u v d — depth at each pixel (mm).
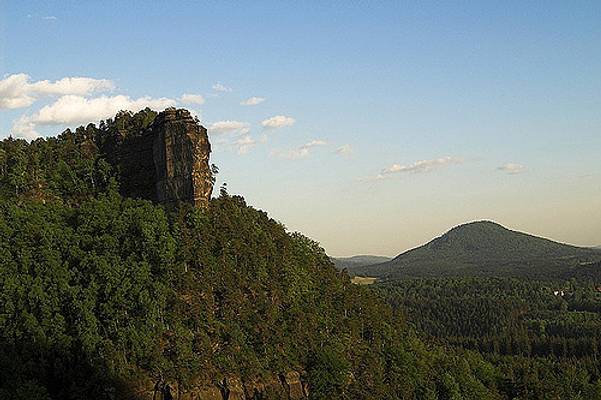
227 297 109750
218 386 97875
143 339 98062
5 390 88312
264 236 128875
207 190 129875
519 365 195875
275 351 107938
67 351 97062
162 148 132625
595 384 178000
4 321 100188
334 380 109500
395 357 129375
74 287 104875
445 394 133250
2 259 109625
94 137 154375
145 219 116938
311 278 131500
